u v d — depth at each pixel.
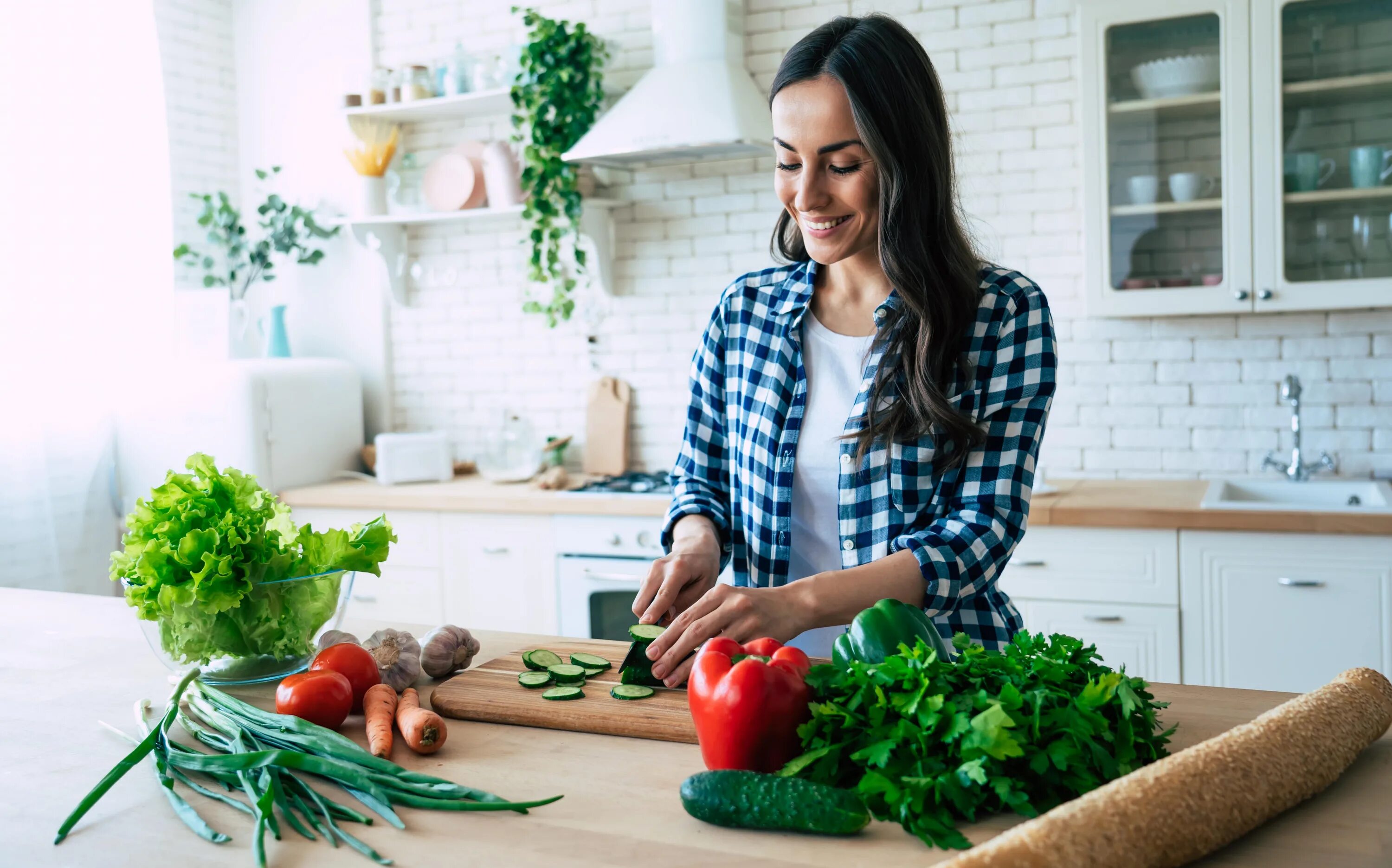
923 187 1.45
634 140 3.35
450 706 1.30
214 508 1.37
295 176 4.46
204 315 4.06
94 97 3.88
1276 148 2.86
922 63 1.43
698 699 1.03
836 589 1.36
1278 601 2.67
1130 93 3.02
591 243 3.98
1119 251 3.06
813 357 1.65
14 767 1.19
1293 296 2.89
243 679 1.40
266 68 4.47
